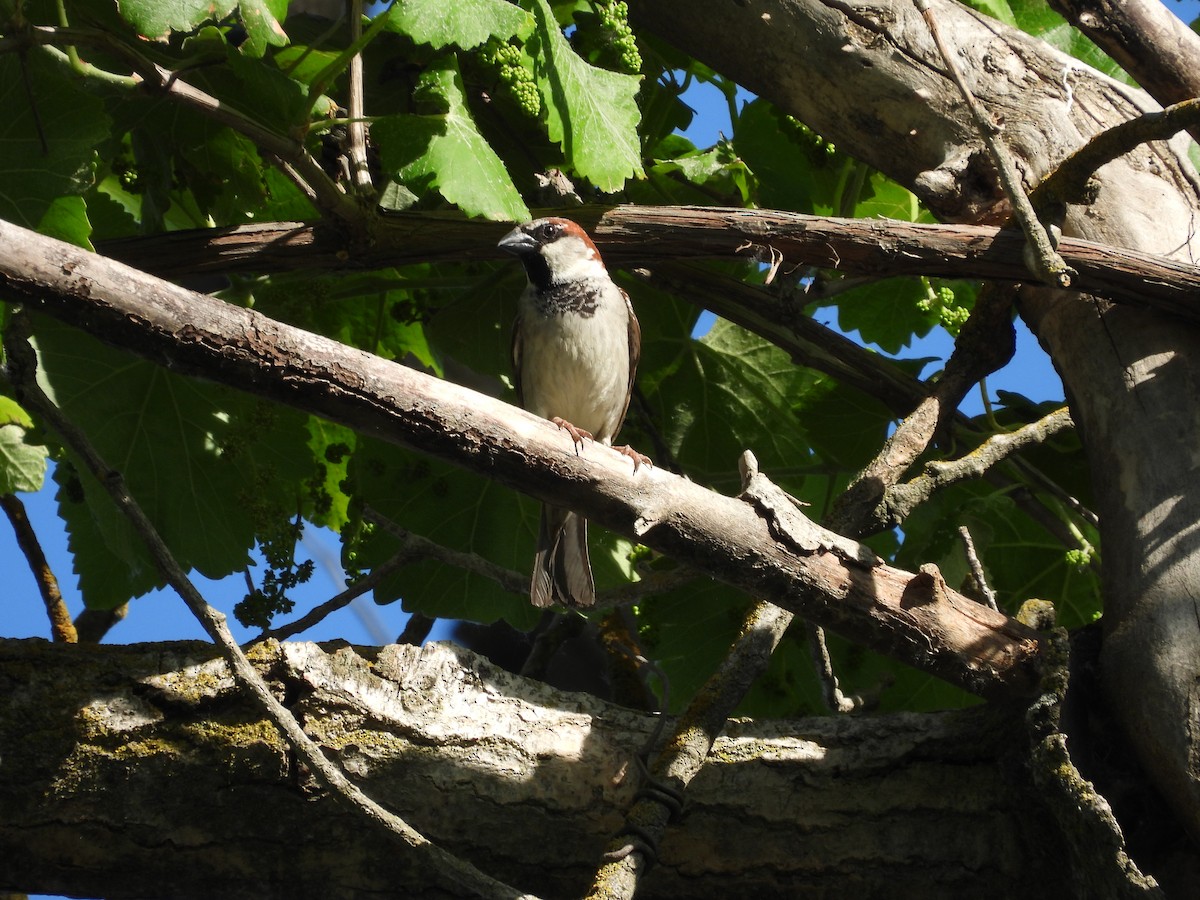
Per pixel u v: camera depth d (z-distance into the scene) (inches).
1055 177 224.1
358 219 236.1
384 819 159.0
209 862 185.9
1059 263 203.0
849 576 185.9
